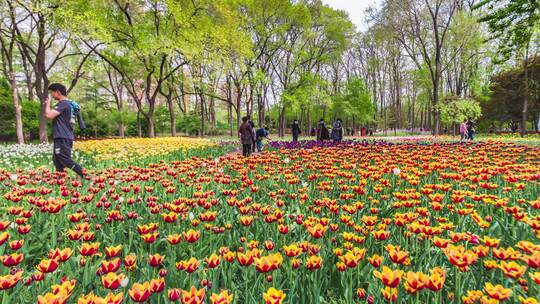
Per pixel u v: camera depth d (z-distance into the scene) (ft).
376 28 117.19
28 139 94.32
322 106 129.70
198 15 77.41
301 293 7.06
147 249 10.43
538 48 95.04
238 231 11.51
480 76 111.04
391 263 8.56
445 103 100.27
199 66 86.74
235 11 83.97
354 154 32.96
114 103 127.54
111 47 67.31
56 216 12.12
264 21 97.25
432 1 102.01
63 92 21.88
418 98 145.69
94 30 57.82
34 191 13.88
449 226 9.61
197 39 71.77
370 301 6.65
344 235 9.00
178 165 24.34
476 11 100.53
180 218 11.73
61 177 18.86
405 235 10.40
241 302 7.52
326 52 120.37
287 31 105.91
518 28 54.08
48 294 5.32
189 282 7.30
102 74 119.75
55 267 6.62
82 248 7.41
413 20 109.29
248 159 26.23
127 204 13.99
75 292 6.89
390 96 191.42
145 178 17.78
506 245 10.07
